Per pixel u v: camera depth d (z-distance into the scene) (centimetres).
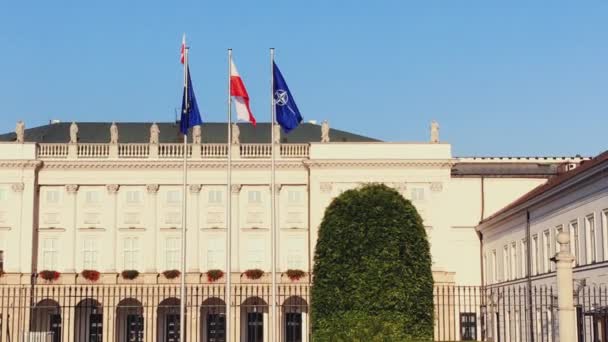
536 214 8312
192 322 9656
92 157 9994
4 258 9756
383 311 5344
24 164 9844
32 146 9888
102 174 10012
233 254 9956
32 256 9794
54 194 10000
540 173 10419
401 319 5334
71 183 9969
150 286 9562
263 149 10088
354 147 9925
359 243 5453
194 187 10000
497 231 9725
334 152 9925
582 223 7062
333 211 5588
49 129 10881
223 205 10038
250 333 9831
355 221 5497
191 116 5988
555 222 7750
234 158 10000
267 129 10838
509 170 10456
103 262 9944
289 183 10050
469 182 10431
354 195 5575
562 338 4191
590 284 6806
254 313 9844
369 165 9906
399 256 5456
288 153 10056
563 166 10056
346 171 9912
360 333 4769
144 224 10006
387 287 5378
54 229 9931
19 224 9812
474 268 10306
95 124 10925
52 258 9925
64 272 9794
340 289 5409
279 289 9600
